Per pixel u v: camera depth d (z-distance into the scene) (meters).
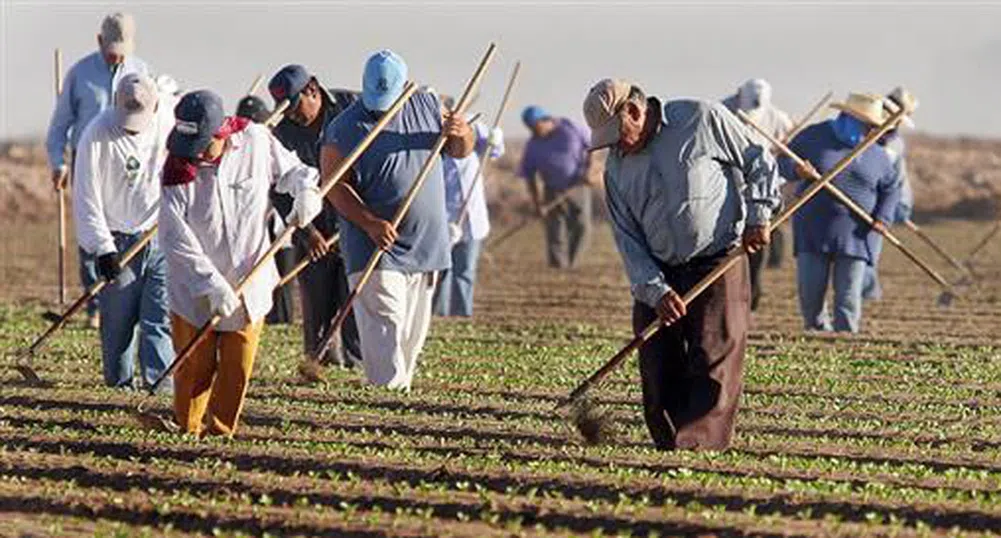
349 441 32.69
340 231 38.16
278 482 29.20
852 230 51.94
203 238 31.22
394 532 26.44
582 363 45.25
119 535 26.03
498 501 27.91
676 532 26.53
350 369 42.41
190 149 30.70
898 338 52.84
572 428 34.47
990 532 26.89
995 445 34.31
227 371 31.83
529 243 97.44
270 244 31.61
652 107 30.66
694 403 31.28
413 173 37.34
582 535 26.50
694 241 30.77
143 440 31.81
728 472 30.08
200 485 28.97
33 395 37.47
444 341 49.97
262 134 31.42
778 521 27.12
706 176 30.56
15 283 69.50
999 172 124.81
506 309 62.31
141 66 44.31
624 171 30.84
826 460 31.77
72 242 93.44
